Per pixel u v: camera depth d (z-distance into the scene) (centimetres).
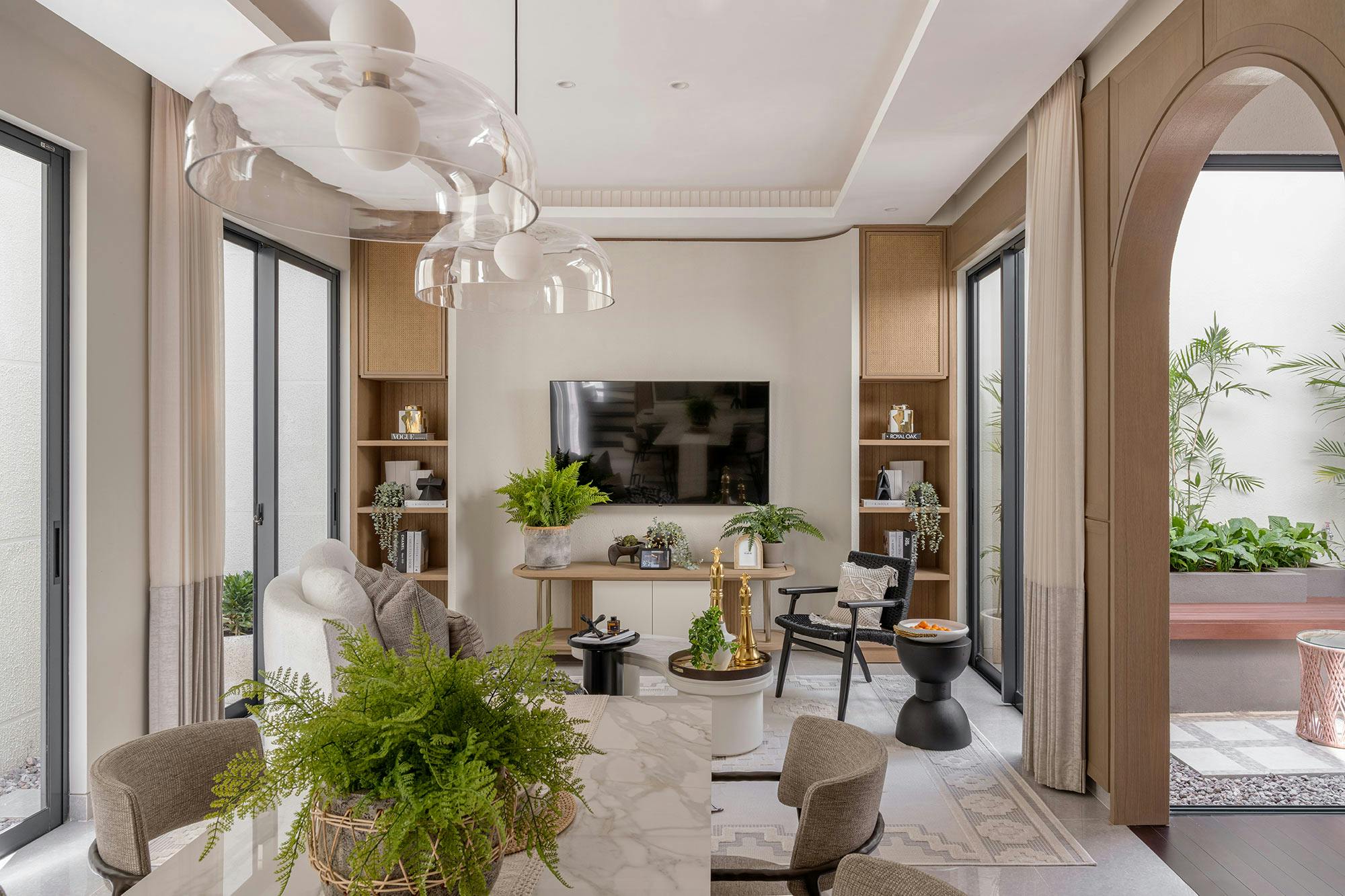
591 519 575
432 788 100
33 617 287
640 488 567
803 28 321
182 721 337
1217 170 330
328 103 117
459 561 549
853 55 343
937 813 311
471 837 100
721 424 564
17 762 280
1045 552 336
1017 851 281
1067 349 329
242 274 433
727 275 574
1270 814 310
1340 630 422
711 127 421
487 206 157
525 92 379
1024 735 353
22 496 283
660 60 349
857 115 405
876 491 546
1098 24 277
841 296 549
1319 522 561
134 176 327
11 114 270
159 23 266
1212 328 568
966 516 533
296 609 282
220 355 364
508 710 113
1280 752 374
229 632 419
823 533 562
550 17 312
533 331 573
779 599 573
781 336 573
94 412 306
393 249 541
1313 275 563
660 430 566
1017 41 288
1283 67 205
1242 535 519
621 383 564
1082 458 321
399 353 542
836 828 154
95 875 259
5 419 277
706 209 519
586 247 254
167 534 335
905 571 462
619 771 165
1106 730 307
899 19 314
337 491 538
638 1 301
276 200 154
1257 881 261
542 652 119
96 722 305
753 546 542
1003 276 460
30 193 287
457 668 110
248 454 437
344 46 119
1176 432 570
